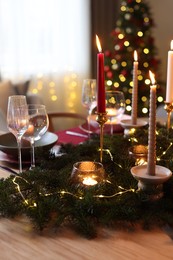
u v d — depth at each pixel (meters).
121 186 0.92
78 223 0.80
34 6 3.22
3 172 1.15
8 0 3.03
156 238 0.78
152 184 0.85
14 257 0.72
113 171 1.03
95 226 0.82
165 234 0.79
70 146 1.22
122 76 3.27
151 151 0.85
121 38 3.36
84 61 3.70
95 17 3.72
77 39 3.61
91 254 0.72
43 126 1.16
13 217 0.86
